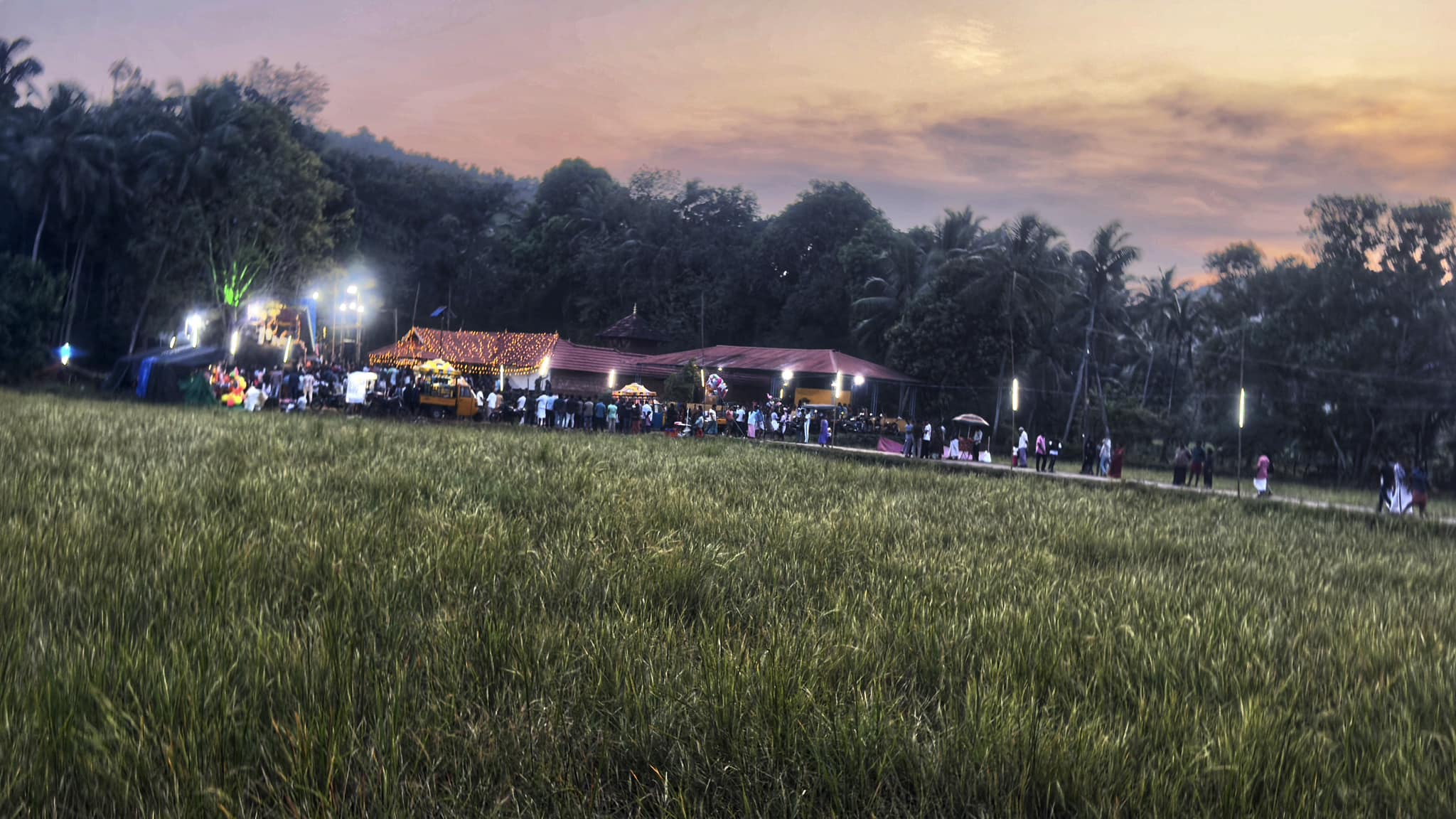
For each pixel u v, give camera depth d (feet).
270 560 23.94
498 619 19.77
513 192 440.45
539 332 384.88
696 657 18.69
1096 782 13.60
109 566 22.04
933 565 31.50
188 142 217.56
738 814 13.05
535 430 127.54
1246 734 15.24
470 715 14.99
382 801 12.12
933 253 258.16
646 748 14.42
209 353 149.18
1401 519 69.36
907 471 86.12
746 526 37.73
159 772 12.22
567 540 30.25
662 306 347.15
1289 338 174.70
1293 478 181.57
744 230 366.63
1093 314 227.40
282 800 12.26
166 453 50.72
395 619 19.60
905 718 16.08
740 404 216.54
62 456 44.80
